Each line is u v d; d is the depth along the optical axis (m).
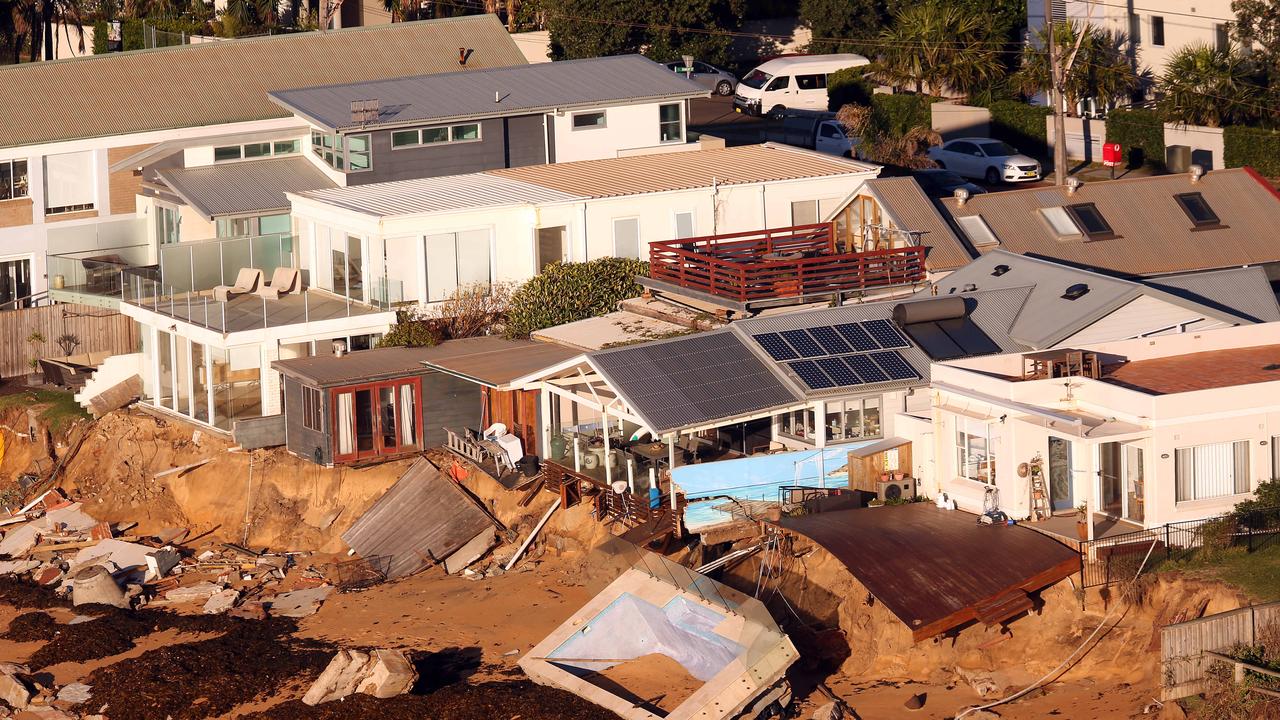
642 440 44.34
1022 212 52.88
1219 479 36.69
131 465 51.25
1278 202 53.38
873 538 36.59
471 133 60.19
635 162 59.53
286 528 47.69
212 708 37.09
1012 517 37.62
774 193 56.09
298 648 40.03
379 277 51.59
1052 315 44.38
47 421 54.75
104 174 63.28
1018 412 37.25
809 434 43.03
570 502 43.91
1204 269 51.12
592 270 52.03
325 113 59.53
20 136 61.66
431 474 46.62
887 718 33.91
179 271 54.00
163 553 45.94
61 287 56.53
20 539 49.03
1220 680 31.53
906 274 48.78
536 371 43.59
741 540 40.03
